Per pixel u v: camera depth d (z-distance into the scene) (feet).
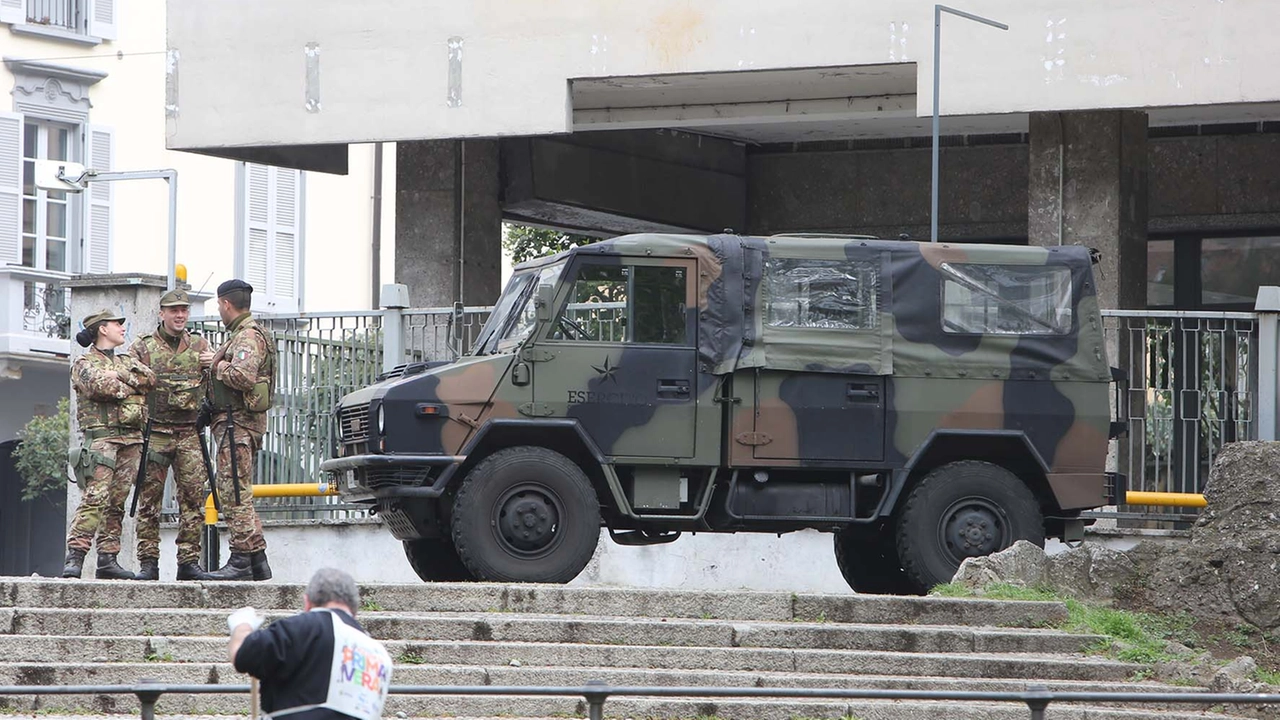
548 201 267.39
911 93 237.86
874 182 292.20
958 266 166.50
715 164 293.84
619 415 160.56
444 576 176.24
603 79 227.40
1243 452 166.61
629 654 136.05
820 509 164.25
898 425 163.84
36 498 424.05
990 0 214.48
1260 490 164.25
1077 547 164.55
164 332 161.58
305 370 213.87
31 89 437.58
